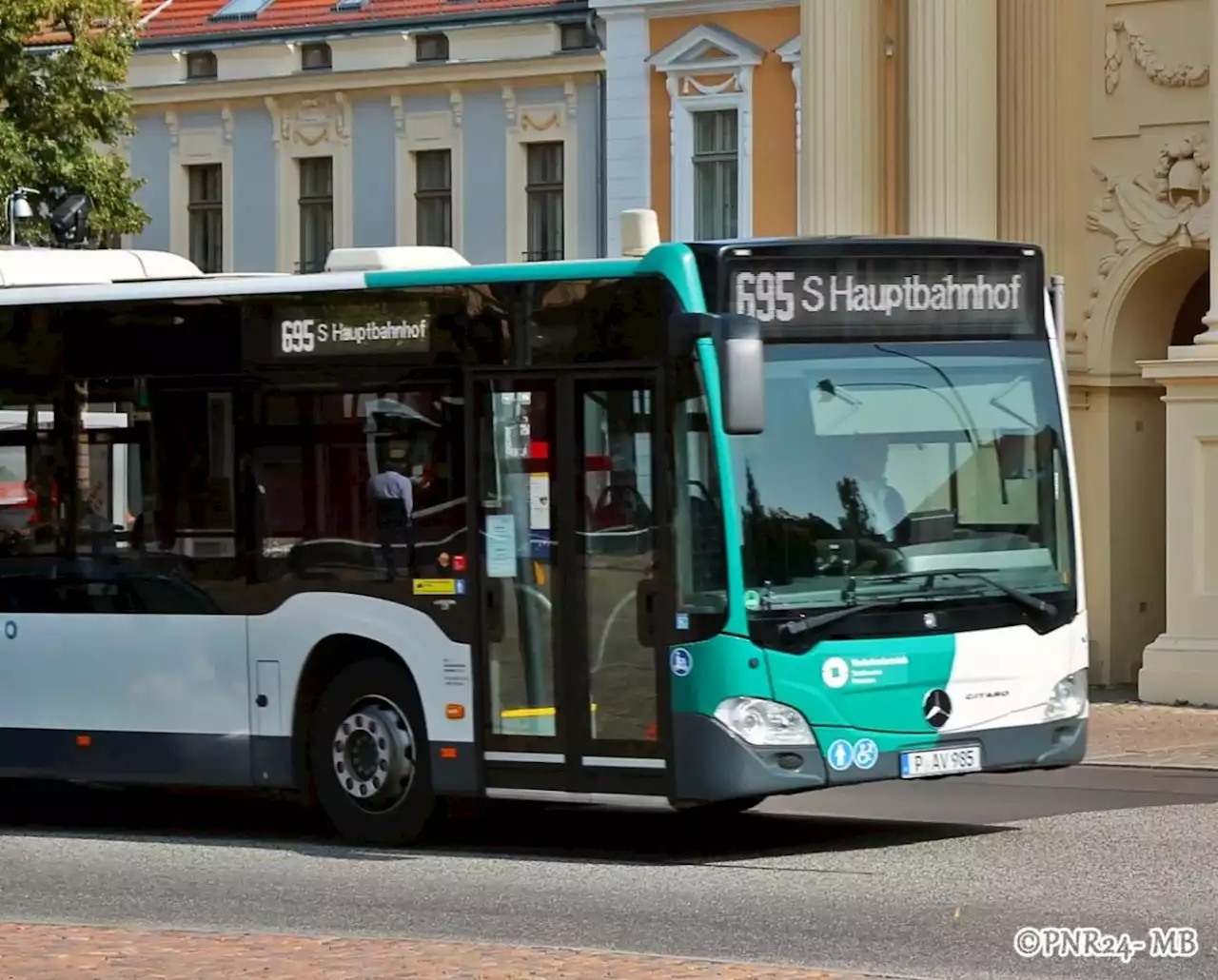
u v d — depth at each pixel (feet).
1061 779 80.84
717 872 59.57
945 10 115.96
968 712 61.05
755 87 159.43
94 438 70.03
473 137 172.86
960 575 61.36
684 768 59.57
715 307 59.77
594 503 61.36
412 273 64.49
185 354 68.33
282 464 66.69
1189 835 64.75
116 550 69.62
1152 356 117.39
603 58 165.58
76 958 46.06
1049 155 116.57
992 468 62.18
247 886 59.36
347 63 176.96
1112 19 115.24
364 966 44.91
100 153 173.06
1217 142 107.65
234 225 183.62
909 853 62.34
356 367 65.36
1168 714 101.55
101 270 77.15
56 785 87.04
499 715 63.00
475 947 47.34
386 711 65.41
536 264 62.59
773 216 158.92
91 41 161.27
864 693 59.72
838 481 60.23
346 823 66.08
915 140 117.08
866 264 61.05
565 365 61.77
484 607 63.21
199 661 68.08
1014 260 63.10
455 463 63.72
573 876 59.52
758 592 59.11
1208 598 105.40
